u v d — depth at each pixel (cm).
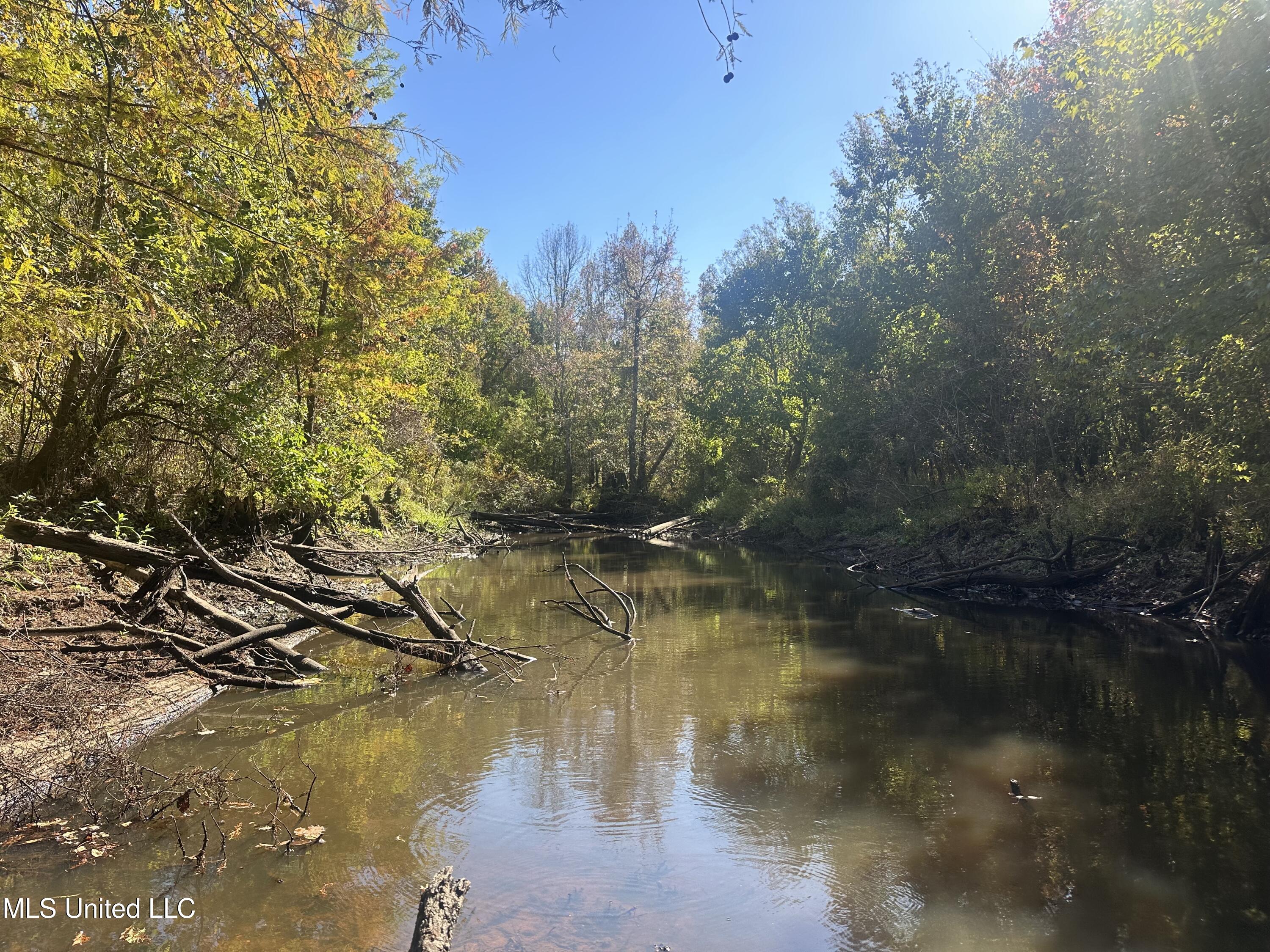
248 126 595
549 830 562
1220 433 1152
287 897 464
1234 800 611
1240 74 890
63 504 1148
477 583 1822
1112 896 479
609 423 3962
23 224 595
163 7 527
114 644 841
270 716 813
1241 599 1270
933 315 2384
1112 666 1037
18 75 532
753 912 459
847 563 2275
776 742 746
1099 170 1152
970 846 542
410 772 665
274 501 1524
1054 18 1590
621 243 3803
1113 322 1043
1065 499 1772
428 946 398
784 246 3475
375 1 489
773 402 3438
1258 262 885
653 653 1116
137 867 496
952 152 2277
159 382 1286
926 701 880
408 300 1711
